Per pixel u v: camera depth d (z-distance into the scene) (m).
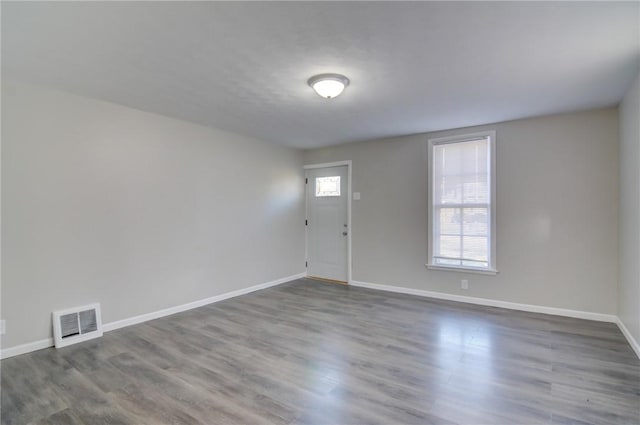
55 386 2.40
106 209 3.47
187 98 3.34
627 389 2.31
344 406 2.14
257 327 3.59
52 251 3.10
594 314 3.74
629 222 3.11
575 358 2.79
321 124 4.32
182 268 4.18
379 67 2.62
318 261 6.03
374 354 2.90
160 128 3.94
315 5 1.83
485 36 2.16
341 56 2.44
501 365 2.68
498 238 4.25
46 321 3.06
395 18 1.96
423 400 2.20
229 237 4.78
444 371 2.59
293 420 2.01
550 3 1.81
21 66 2.60
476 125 4.34
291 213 5.88
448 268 4.60
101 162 3.44
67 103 3.19
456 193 4.56
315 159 5.99
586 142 3.76
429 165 4.75
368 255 5.36
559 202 3.90
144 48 2.32
